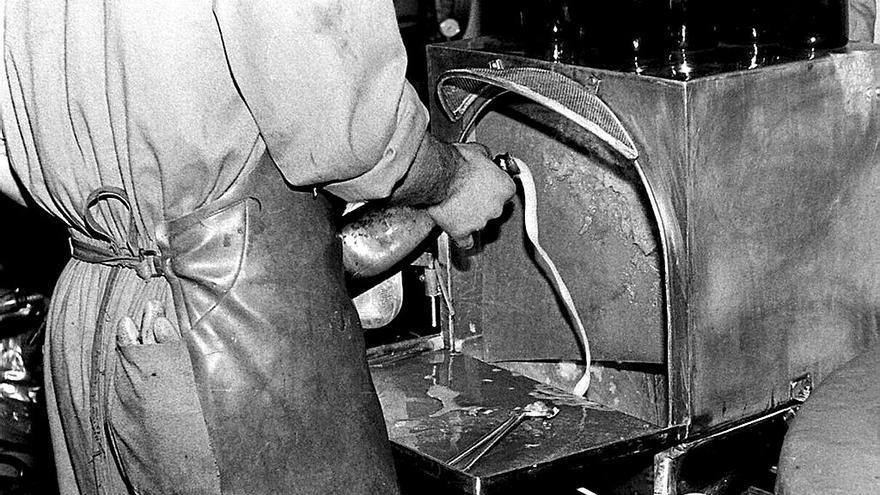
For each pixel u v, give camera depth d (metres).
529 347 1.92
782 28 1.62
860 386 1.35
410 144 1.35
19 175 1.46
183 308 1.34
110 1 1.28
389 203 1.46
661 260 1.70
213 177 1.32
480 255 1.91
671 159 1.44
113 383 1.39
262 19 1.22
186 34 1.26
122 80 1.28
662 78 1.43
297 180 1.32
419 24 2.71
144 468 1.38
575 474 1.76
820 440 1.23
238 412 1.34
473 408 1.70
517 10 2.17
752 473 1.60
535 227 1.74
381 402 1.73
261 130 1.29
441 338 1.97
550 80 1.56
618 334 1.81
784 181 1.50
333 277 1.42
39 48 1.33
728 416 1.54
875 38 2.00
